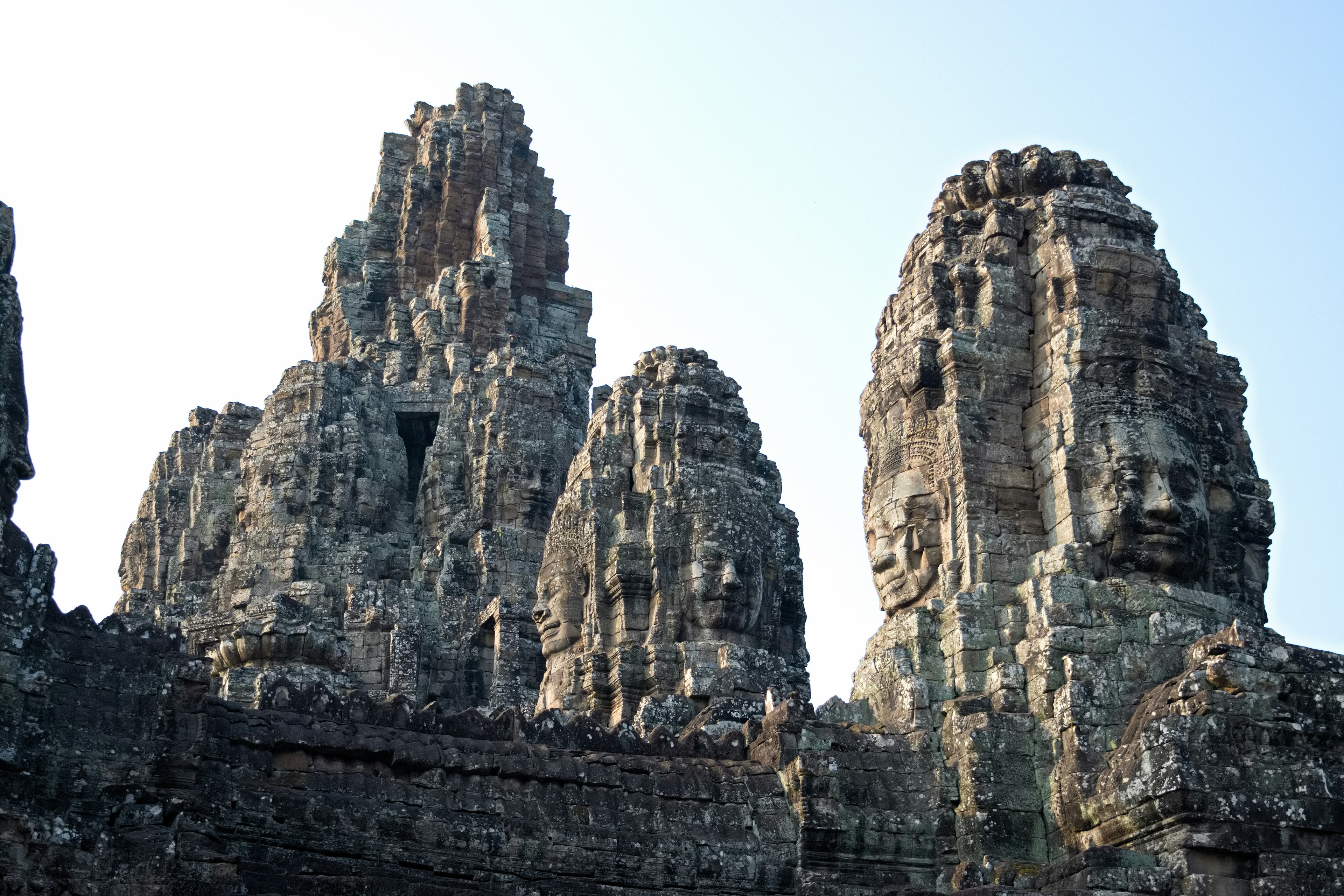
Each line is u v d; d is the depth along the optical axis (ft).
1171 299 121.39
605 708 130.72
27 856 83.92
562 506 139.33
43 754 88.69
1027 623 111.14
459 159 254.47
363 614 179.73
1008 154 126.93
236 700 131.64
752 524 135.13
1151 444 113.70
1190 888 93.76
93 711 90.94
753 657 127.95
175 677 93.25
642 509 136.67
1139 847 97.76
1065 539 113.19
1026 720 108.06
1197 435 118.21
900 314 125.70
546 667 138.21
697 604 131.44
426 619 185.06
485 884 96.68
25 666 89.35
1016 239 122.62
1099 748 104.58
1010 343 120.06
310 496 201.26
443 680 181.47
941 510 117.60
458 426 207.62
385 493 208.23
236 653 140.15
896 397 122.31
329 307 250.78
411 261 249.75
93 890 84.43
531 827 99.55
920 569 117.39
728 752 111.45
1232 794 95.55
